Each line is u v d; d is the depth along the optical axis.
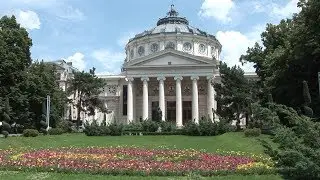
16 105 66.94
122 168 22.72
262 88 69.50
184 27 128.62
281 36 67.12
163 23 132.62
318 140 19.61
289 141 20.22
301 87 57.09
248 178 20.44
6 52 65.44
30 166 23.73
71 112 107.75
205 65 105.00
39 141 47.12
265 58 65.88
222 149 38.09
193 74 105.31
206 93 110.44
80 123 97.00
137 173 22.05
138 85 114.25
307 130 19.81
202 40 123.62
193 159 27.56
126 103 116.75
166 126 66.12
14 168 23.66
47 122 69.81
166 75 106.38
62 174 22.19
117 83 119.62
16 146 40.38
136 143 47.22
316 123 20.17
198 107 109.50
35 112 73.94
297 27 56.22
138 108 113.38
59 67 115.38
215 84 74.75
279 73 58.25
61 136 56.72
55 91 83.38
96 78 91.56
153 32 127.50
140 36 127.19
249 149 36.19
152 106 113.19
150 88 113.81
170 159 28.12
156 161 26.00
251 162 25.00
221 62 74.56
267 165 23.14
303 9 52.66
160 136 58.94
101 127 60.78
